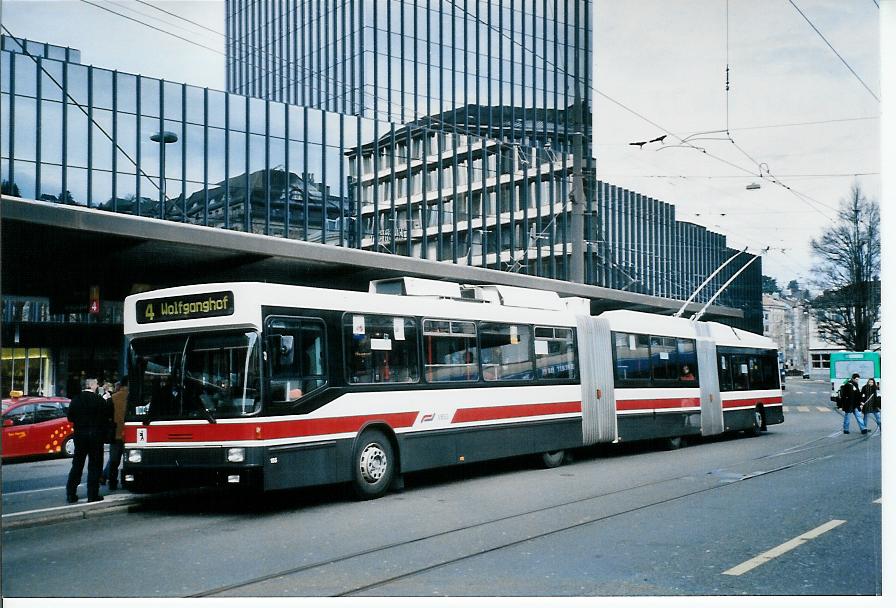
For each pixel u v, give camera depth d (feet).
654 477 49.14
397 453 43.78
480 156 153.99
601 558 27.48
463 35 158.51
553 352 56.13
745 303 225.76
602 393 60.34
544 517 35.42
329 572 26.14
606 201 175.42
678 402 69.21
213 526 34.88
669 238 197.67
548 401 54.80
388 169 138.00
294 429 37.81
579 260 80.69
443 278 90.63
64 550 29.96
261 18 177.06
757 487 44.06
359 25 151.53
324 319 40.19
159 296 39.29
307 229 124.06
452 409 47.06
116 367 115.65
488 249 153.48
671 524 33.40
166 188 106.22
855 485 44.65
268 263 79.87
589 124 168.25
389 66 151.94
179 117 108.27
